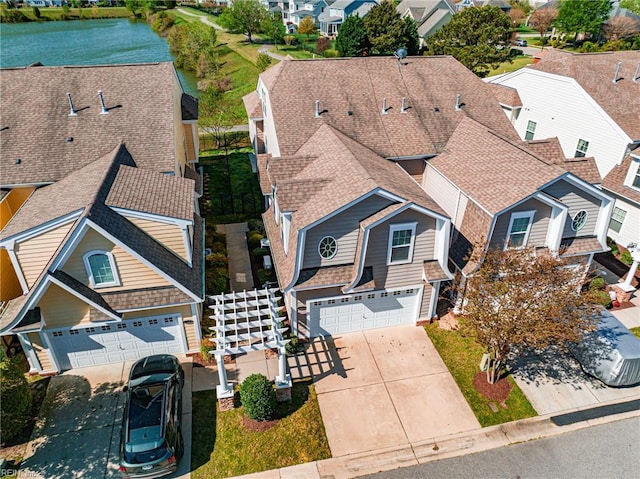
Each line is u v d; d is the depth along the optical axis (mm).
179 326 16391
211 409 15039
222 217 26531
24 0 146125
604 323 16766
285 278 16281
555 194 17781
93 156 19812
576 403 15438
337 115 23172
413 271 17156
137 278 15523
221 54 76688
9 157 19469
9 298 17125
